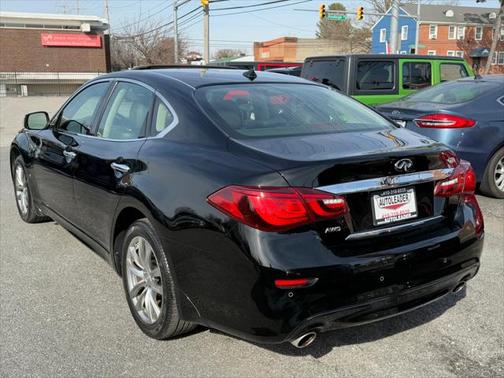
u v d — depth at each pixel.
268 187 2.55
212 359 3.07
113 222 3.53
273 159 2.70
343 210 2.65
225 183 2.67
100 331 3.38
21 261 4.59
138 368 2.98
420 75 10.09
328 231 2.63
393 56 9.80
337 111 3.64
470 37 59.59
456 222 3.14
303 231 2.58
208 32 32.00
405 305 2.84
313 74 10.41
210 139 3.03
